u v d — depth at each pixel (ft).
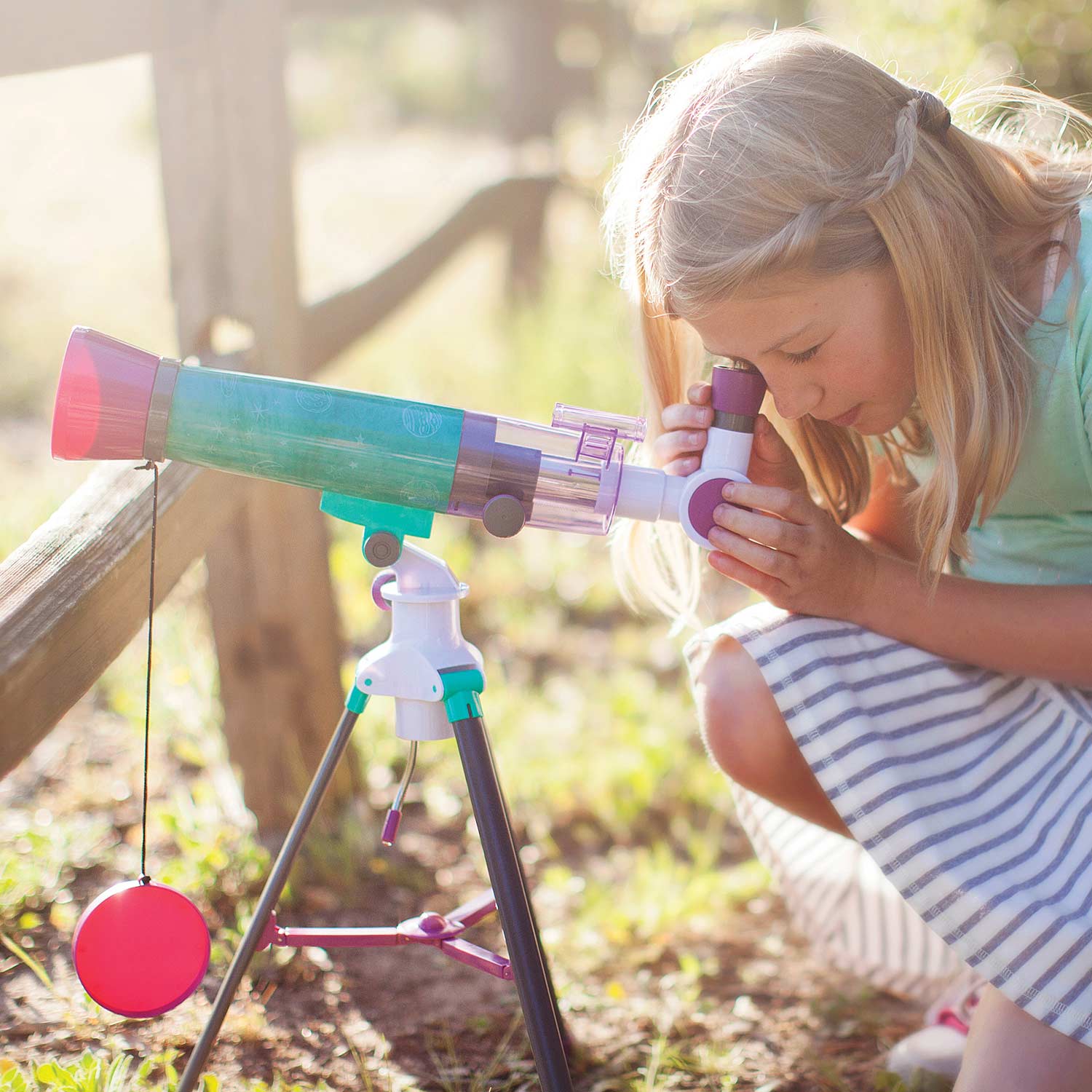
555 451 4.64
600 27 19.36
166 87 6.66
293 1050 5.32
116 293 21.06
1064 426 5.02
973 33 11.84
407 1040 5.49
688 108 4.76
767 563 4.73
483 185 13.94
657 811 8.39
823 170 4.43
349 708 4.47
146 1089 4.83
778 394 4.71
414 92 45.39
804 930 6.32
